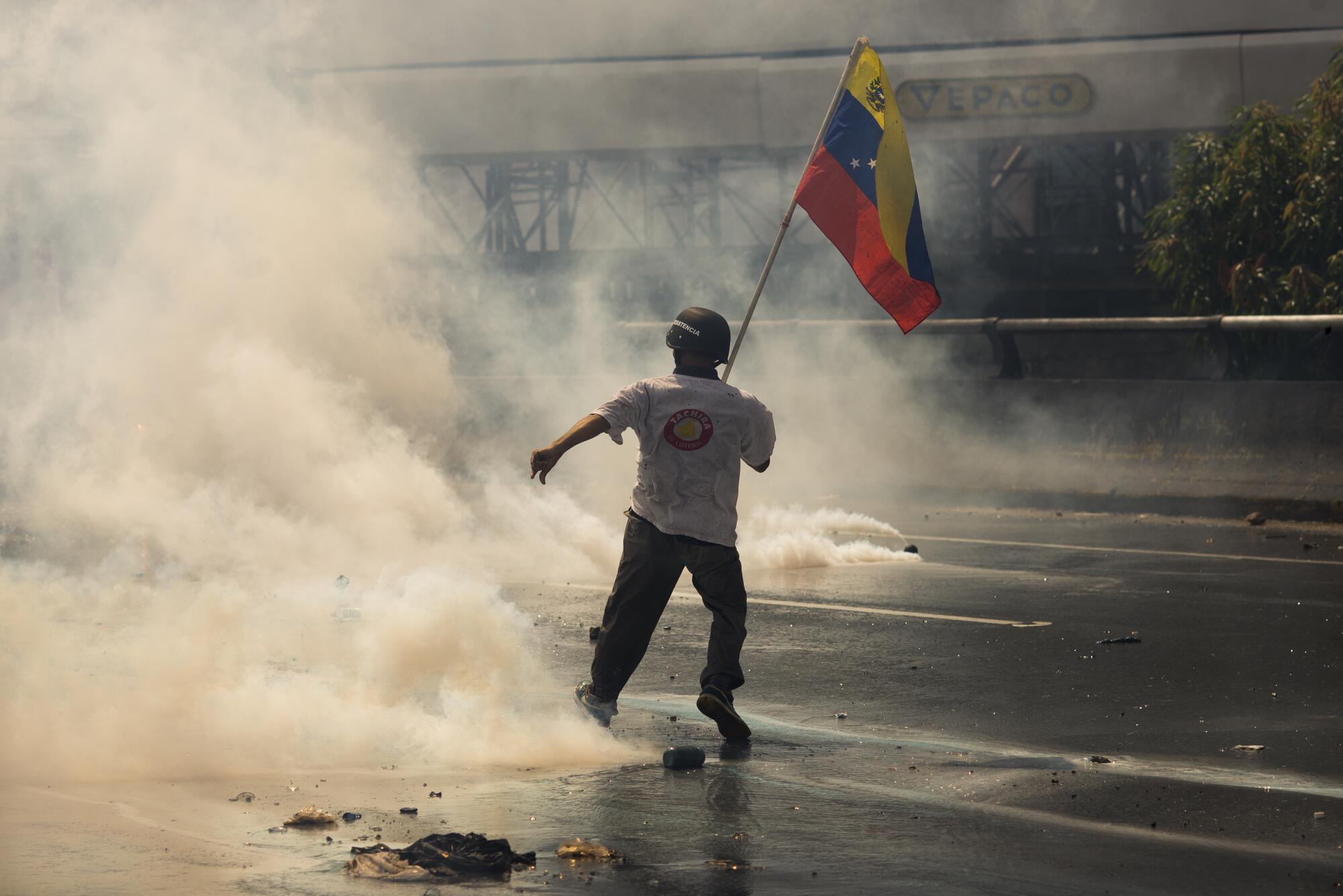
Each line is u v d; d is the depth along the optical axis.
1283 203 25.75
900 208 11.38
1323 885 6.86
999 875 6.98
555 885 6.70
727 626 10.02
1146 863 7.20
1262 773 9.11
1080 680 12.02
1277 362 24.80
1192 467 23.20
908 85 33.03
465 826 7.68
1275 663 12.55
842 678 12.16
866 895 6.63
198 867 6.82
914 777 8.93
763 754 9.54
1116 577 17.33
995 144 34.81
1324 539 20.02
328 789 8.38
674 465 9.91
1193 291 26.97
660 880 6.81
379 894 6.48
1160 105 31.64
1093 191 40.12
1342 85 25.08
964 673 12.31
